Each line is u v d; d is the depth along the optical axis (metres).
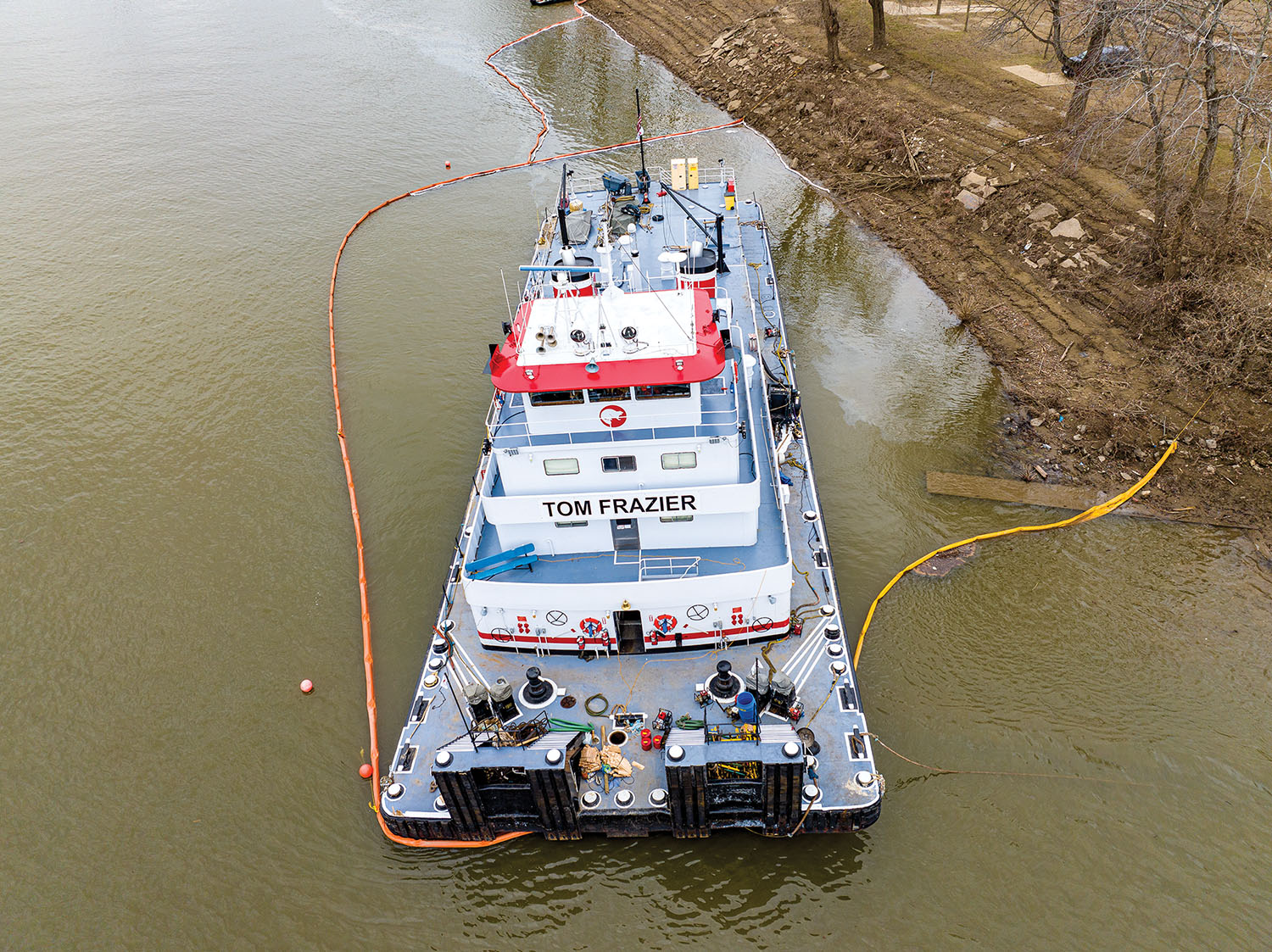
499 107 72.31
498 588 24.16
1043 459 34.25
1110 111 45.84
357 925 21.69
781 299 45.56
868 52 66.50
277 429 38.72
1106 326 39.56
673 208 47.94
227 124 69.69
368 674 27.72
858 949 20.58
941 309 44.06
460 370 41.59
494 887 22.28
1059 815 22.92
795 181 58.50
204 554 32.78
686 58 80.06
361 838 23.56
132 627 30.05
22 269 51.25
